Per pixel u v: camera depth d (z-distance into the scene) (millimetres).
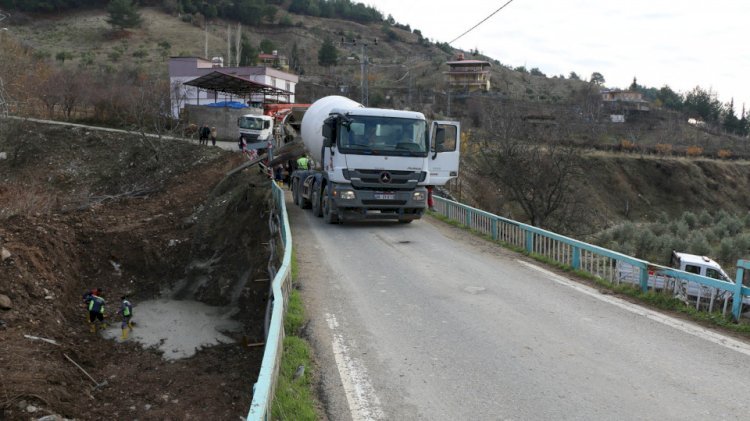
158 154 36312
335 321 7879
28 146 38594
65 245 19094
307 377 5945
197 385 11500
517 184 37781
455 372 6125
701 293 8602
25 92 40031
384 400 5445
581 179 56281
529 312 8406
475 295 9375
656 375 5984
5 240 16844
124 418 10055
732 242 33094
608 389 5641
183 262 21344
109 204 28547
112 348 14172
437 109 80062
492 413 5152
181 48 106812
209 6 133875
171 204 28484
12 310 13602
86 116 48469
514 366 6281
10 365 10570
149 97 45125
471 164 45531
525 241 13438
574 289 9852
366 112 14844
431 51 155000
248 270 19484
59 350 12406
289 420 4922
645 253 33812
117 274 19797
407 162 14961
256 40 130875
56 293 15859
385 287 9805
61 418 9125
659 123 93375
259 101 50000
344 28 158500
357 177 14625
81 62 90000
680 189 62312
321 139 17453
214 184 30469
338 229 15617
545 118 74125
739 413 5070
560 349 6824
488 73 105125
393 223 17188
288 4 167000
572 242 11227
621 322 7910
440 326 7719
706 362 6352
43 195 27906
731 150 82812
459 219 17938
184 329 15836
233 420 9688
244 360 13250
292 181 21688
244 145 33906
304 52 127562
